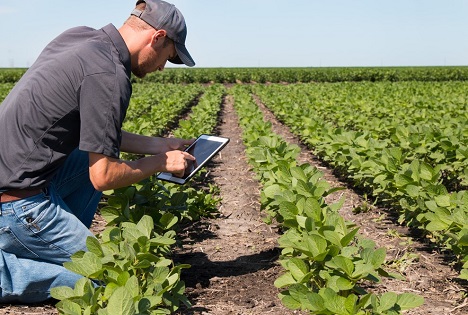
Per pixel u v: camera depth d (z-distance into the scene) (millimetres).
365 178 7469
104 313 2988
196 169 4457
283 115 16750
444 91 25125
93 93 3777
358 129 11992
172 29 4098
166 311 3561
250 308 4316
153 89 27703
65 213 4090
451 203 4988
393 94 22828
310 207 4238
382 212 7180
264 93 26188
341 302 3248
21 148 3877
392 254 5570
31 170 3893
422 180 5754
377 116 14609
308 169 5809
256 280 4883
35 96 3854
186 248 5805
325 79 52406
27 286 4090
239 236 6227
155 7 4078
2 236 4016
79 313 3158
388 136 10570
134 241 3936
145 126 9836
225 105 24453
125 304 2822
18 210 3941
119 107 3818
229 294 4578
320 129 10875
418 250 5703
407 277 4980
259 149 7273
